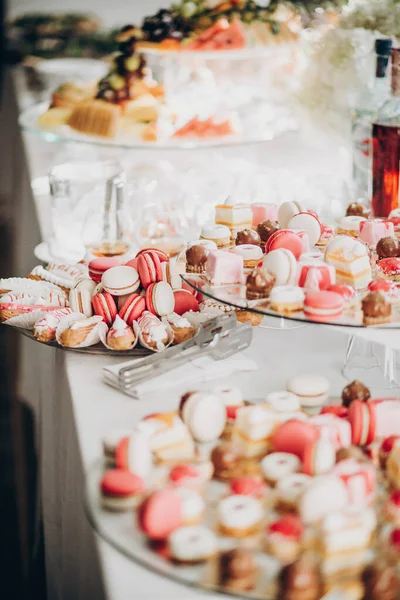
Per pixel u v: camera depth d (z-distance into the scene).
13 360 3.57
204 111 2.87
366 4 2.32
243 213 1.86
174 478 1.05
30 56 4.77
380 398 1.30
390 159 2.01
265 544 0.95
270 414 1.13
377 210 2.07
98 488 1.05
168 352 1.50
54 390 1.71
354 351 1.57
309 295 1.42
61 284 1.85
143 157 2.97
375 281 1.49
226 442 1.13
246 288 1.51
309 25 2.54
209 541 0.93
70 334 1.57
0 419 3.27
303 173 2.51
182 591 0.95
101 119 2.84
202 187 2.58
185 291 1.68
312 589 0.89
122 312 1.61
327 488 0.98
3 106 4.64
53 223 2.33
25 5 4.93
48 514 1.80
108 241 2.21
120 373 1.44
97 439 1.30
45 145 3.41
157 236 2.18
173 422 1.13
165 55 3.10
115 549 1.02
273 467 1.05
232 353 1.56
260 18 3.15
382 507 1.02
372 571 0.90
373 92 2.18
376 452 1.13
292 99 2.61
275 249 1.60
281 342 1.67
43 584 2.30
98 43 4.62
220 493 1.05
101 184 2.36
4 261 3.86
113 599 0.94
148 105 2.85
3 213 4.19
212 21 3.14
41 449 1.96
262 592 0.89
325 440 1.06
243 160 2.74
